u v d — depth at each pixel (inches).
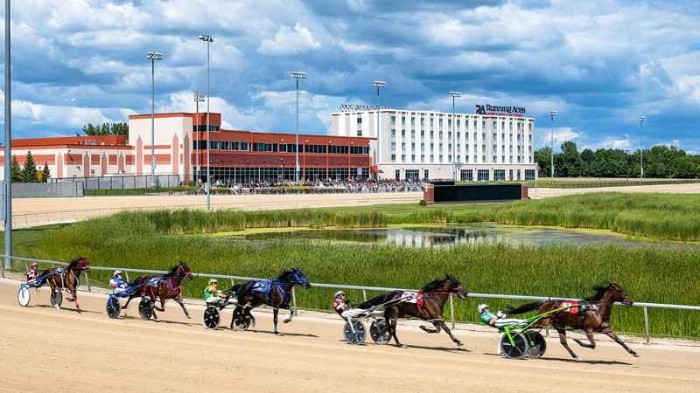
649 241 2439.7
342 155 6545.3
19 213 3211.1
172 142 5472.4
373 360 753.0
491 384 642.8
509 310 802.2
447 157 7475.4
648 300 1082.1
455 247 1740.9
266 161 5949.8
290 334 946.1
